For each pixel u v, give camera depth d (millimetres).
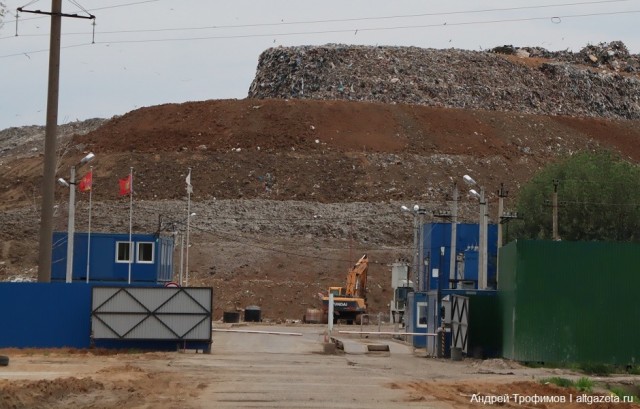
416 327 148625
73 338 120562
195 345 118438
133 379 80312
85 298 120875
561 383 84250
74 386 72188
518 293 107500
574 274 108000
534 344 107188
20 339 120438
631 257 108438
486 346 117000
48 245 122875
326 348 126750
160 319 118125
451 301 123188
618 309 107875
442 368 104188
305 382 82188
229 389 74938
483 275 139750
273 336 164000
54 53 124250
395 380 86625
